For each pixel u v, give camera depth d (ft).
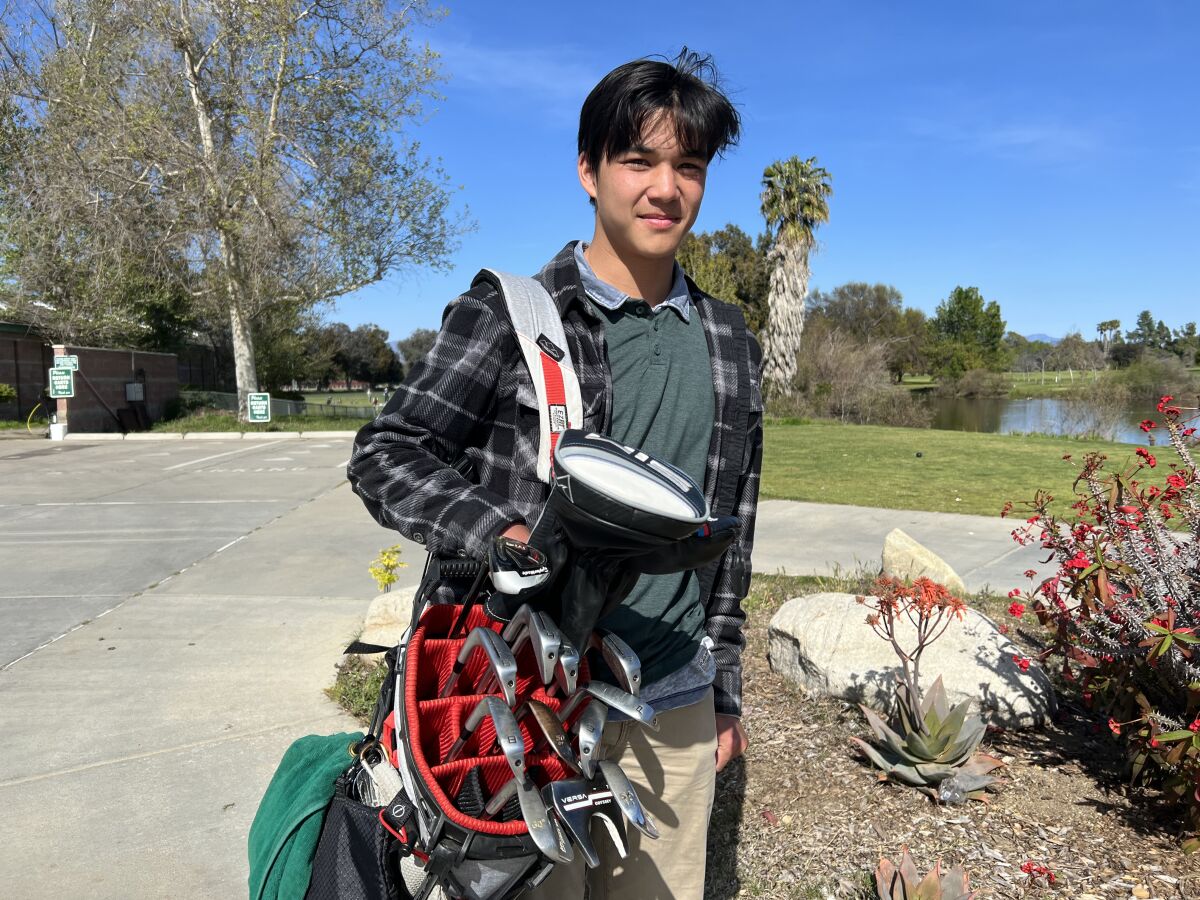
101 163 69.15
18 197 74.23
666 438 5.44
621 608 5.19
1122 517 10.78
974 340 250.57
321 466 47.09
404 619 16.11
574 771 4.27
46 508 33.42
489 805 4.08
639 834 5.52
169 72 69.62
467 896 4.16
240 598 20.59
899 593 11.33
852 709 13.09
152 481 41.32
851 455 50.52
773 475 41.29
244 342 77.77
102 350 75.51
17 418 85.87
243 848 10.16
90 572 23.21
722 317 5.98
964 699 12.45
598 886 5.71
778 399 105.29
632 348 5.40
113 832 10.50
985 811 10.36
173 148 69.05
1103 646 10.81
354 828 4.55
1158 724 9.92
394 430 4.80
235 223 69.82
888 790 10.87
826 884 9.09
